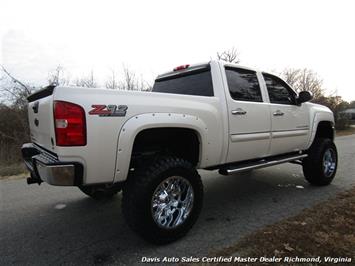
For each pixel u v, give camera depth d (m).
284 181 5.09
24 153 3.16
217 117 3.12
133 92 2.49
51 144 2.41
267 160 3.98
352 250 2.44
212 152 3.10
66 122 2.14
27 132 10.14
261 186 4.77
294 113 4.29
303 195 4.16
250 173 5.84
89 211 3.71
